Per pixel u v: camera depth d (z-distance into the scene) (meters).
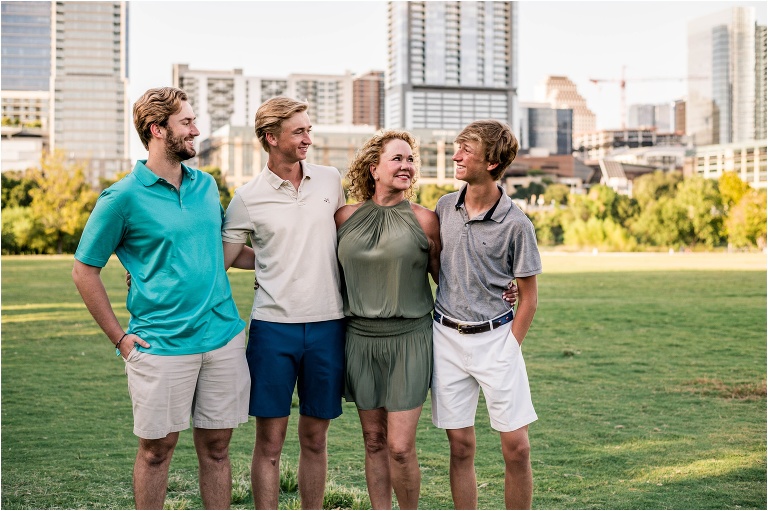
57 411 7.48
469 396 3.46
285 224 3.42
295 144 3.35
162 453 3.26
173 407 3.20
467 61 94.44
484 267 3.36
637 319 14.94
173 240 3.17
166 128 3.18
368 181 3.57
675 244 43.81
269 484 3.50
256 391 3.44
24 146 61.41
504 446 3.36
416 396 3.40
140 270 3.21
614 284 23.12
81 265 3.17
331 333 3.51
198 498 4.73
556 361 10.28
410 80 93.12
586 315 15.55
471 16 94.81
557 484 5.12
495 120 3.34
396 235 3.37
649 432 6.55
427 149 63.78
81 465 5.60
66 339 12.35
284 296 3.43
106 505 4.67
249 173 64.88
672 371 9.55
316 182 3.51
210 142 69.00
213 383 3.30
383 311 3.39
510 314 3.43
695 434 6.48
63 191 41.91
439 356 3.44
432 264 3.62
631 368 9.77
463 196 3.44
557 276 26.36
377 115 126.00
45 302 18.12
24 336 12.69
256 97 128.25
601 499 4.80
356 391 3.49
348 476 5.27
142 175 3.20
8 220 40.56
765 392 8.30
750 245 42.53
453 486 3.49
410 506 3.42
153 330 3.18
